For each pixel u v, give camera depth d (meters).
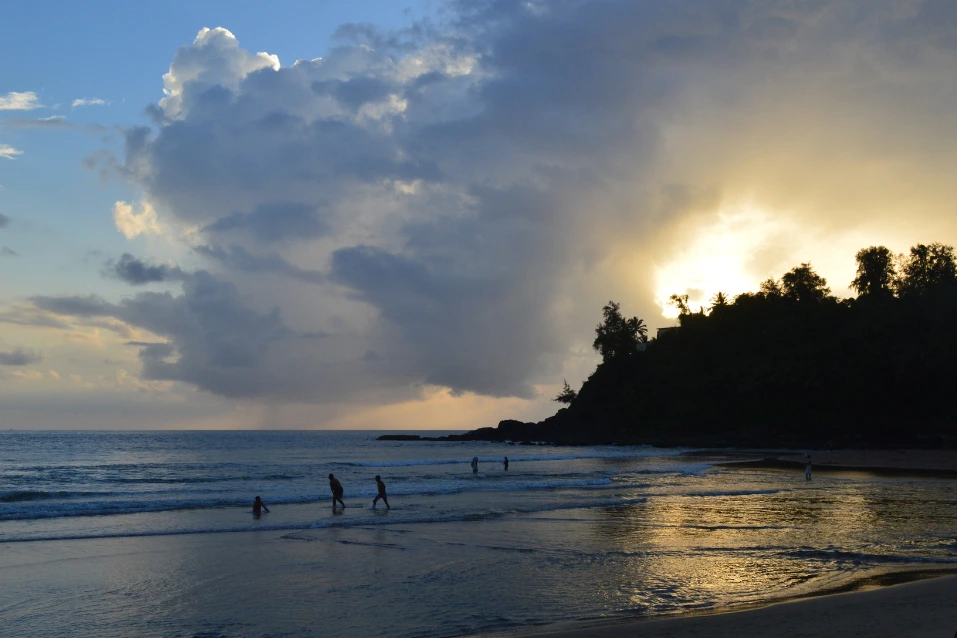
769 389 110.31
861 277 124.62
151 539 21.39
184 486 43.06
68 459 80.12
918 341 100.44
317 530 23.08
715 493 35.12
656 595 13.67
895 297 112.19
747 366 116.12
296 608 13.25
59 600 14.05
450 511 28.11
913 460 63.22
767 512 27.22
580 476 48.78
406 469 61.34
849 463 60.22
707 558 17.58
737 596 13.36
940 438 86.19
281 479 48.88
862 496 33.44
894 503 30.16
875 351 102.00
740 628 10.19
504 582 15.17
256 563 17.59
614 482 42.56
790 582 14.51
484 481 44.50
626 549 19.11
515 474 51.75
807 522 24.19
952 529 22.17
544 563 17.25
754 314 125.31
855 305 115.94
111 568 17.08
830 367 105.00
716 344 126.12
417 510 28.56
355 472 56.88
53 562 17.86
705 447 103.00
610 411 135.38
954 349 92.19
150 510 28.92
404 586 14.94
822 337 113.19
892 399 101.81
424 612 12.79
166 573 16.47
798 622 10.38
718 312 132.88
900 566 15.98
